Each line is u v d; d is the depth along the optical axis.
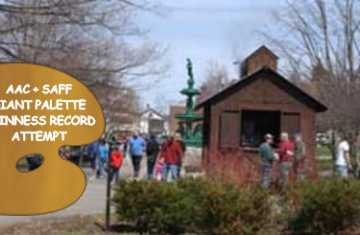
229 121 33.66
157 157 32.56
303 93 33.31
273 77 33.53
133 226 16.58
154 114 104.81
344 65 36.06
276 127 34.22
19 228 16.28
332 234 15.71
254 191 15.46
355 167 32.34
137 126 81.12
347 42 36.09
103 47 47.91
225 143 33.50
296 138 25.64
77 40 30.81
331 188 15.77
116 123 61.38
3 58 20.09
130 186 16.11
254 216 15.13
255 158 32.84
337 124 34.09
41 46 20.45
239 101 33.62
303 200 15.82
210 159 25.44
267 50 42.12
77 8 19.45
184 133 48.34
